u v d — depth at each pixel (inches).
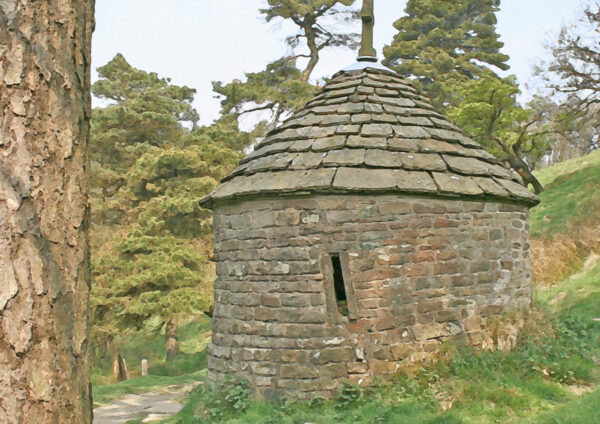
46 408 89.5
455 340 281.1
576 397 237.9
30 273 89.7
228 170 824.9
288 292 278.2
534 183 928.9
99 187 908.6
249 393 277.7
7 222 89.0
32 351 89.0
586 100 938.7
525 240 324.2
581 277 589.6
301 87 923.4
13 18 92.5
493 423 214.5
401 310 275.0
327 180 274.8
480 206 300.4
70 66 99.0
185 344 1043.9
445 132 318.0
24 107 92.1
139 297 682.2
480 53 1320.1
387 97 327.9
